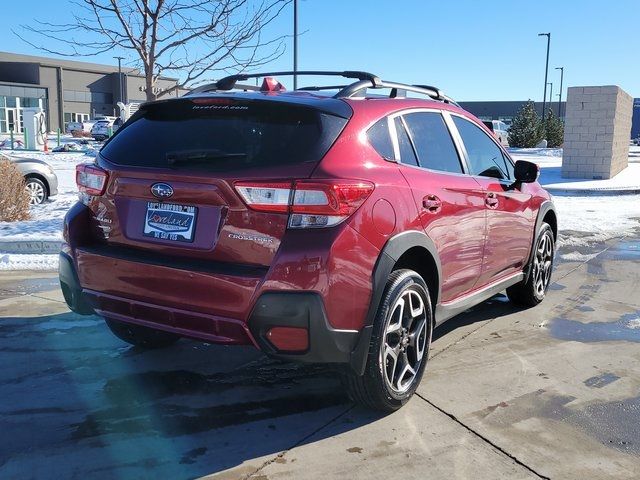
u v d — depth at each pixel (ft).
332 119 11.25
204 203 10.87
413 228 11.95
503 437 11.33
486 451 10.84
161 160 11.65
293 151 10.78
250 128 11.41
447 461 10.50
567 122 64.90
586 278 24.00
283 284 10.19
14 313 18.10
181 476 9.96
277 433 11.37
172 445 10.88
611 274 24.72
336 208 10.33
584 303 20.38
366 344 11.03
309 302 10.16
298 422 11.79
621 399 13.01
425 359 12.84
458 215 13.69
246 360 14.85
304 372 14.15
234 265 10.68
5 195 31.04
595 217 40.14
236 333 10.57
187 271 10.68
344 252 10.39
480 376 14.10
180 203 11.17
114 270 11.60
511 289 19.36
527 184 18.13
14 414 11.91
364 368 11.16
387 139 12.30
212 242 10.83
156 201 11.46
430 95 15.24
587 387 13.60
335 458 10.55
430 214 12.54
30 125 114.01
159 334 15.25
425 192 12.47
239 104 11.75
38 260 24.32
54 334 16.40
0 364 14.33
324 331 10.31
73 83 220.02
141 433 11.28
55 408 12.20
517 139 134.00
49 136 177.17
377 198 11.06
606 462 10.54
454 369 14.49
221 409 12.28
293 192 10.30
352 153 11.14
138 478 9.87
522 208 17.33
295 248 10.19
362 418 11.97
